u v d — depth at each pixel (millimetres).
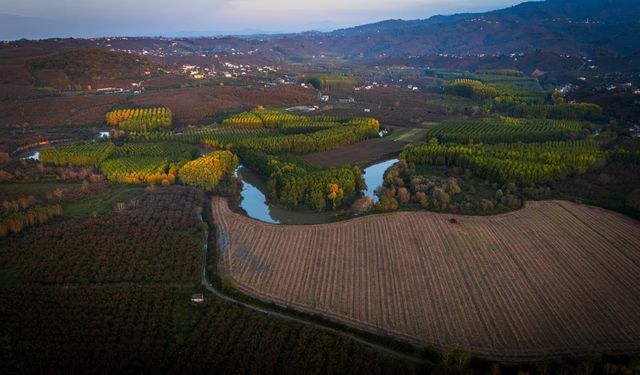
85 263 128125
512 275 120812
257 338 97062
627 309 106312
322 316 105188
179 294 114688
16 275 121938
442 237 142500
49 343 95375
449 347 90125
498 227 148250
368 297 112938
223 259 132625
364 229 150000
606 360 90000
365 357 91250
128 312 106812
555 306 107688
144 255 132125
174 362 90062
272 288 117625
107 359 91250
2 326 100562
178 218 156625
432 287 116438
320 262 130125
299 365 89438
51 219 157000
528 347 94688
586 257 129125
